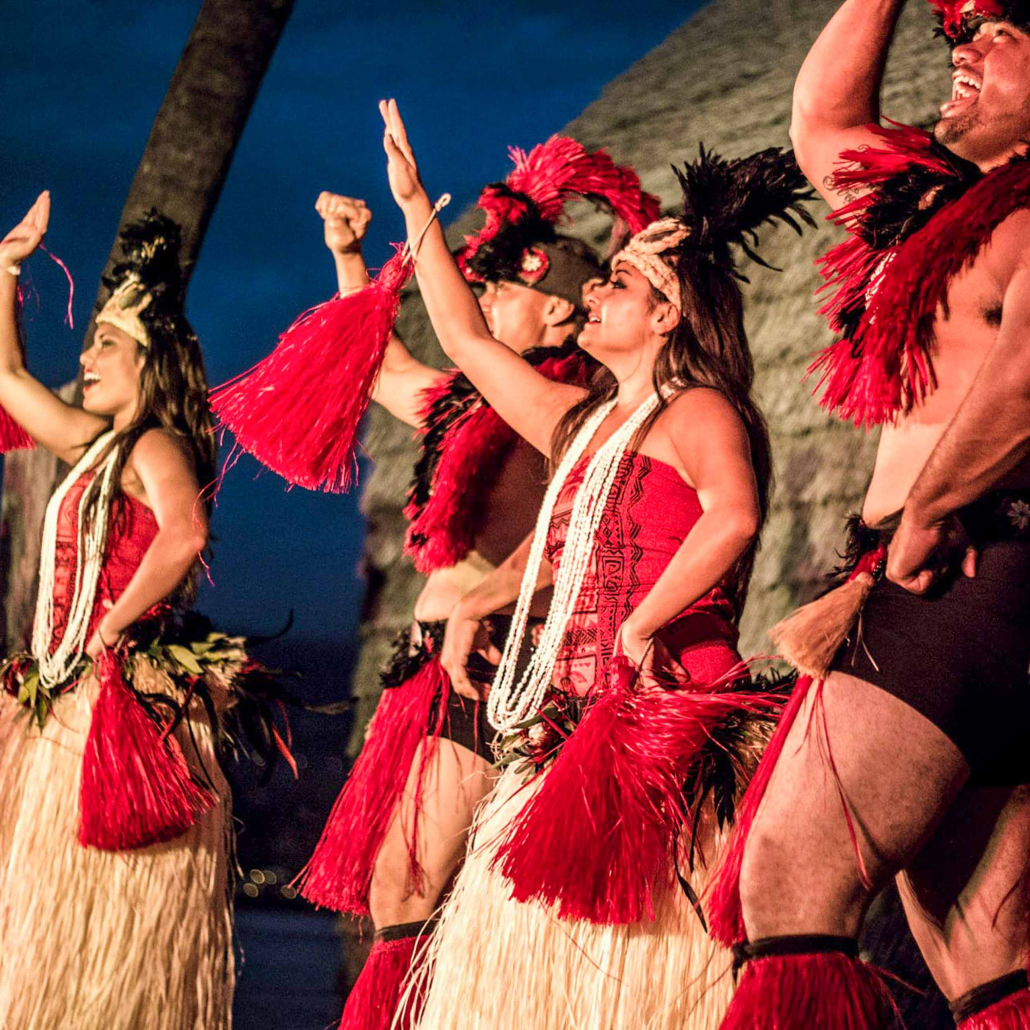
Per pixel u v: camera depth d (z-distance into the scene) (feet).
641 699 11.17
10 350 17.74
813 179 12.16
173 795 15.58
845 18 11.90
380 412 34.17
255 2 26.40
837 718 9.63
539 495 15.07
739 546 10.97
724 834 11.14
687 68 37.83
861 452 22.44
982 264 9.66
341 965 27.35
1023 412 8.88
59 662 16.07
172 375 17.12
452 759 14.65
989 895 10.26
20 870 15.47
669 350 12.06
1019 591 9.41
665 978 10.97
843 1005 9.40
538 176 15.96
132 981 15.33
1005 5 10.50
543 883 10.68
